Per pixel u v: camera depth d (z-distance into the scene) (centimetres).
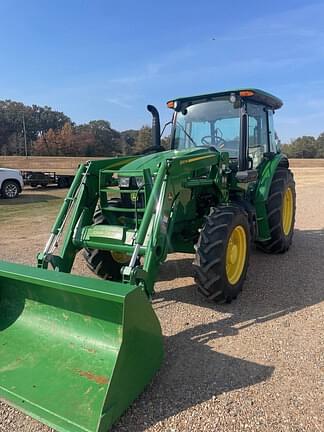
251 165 513
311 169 3472
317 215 962
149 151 502
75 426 211
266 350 306
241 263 413
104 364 249
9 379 248
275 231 550
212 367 282
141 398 246
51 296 274
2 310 300
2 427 224
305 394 251
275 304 397
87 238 356
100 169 397
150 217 319
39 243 672
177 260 561
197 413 233
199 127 527
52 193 1559
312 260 556
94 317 263
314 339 323
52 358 262
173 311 382
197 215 437
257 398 247
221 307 390
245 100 481
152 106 512
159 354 266
